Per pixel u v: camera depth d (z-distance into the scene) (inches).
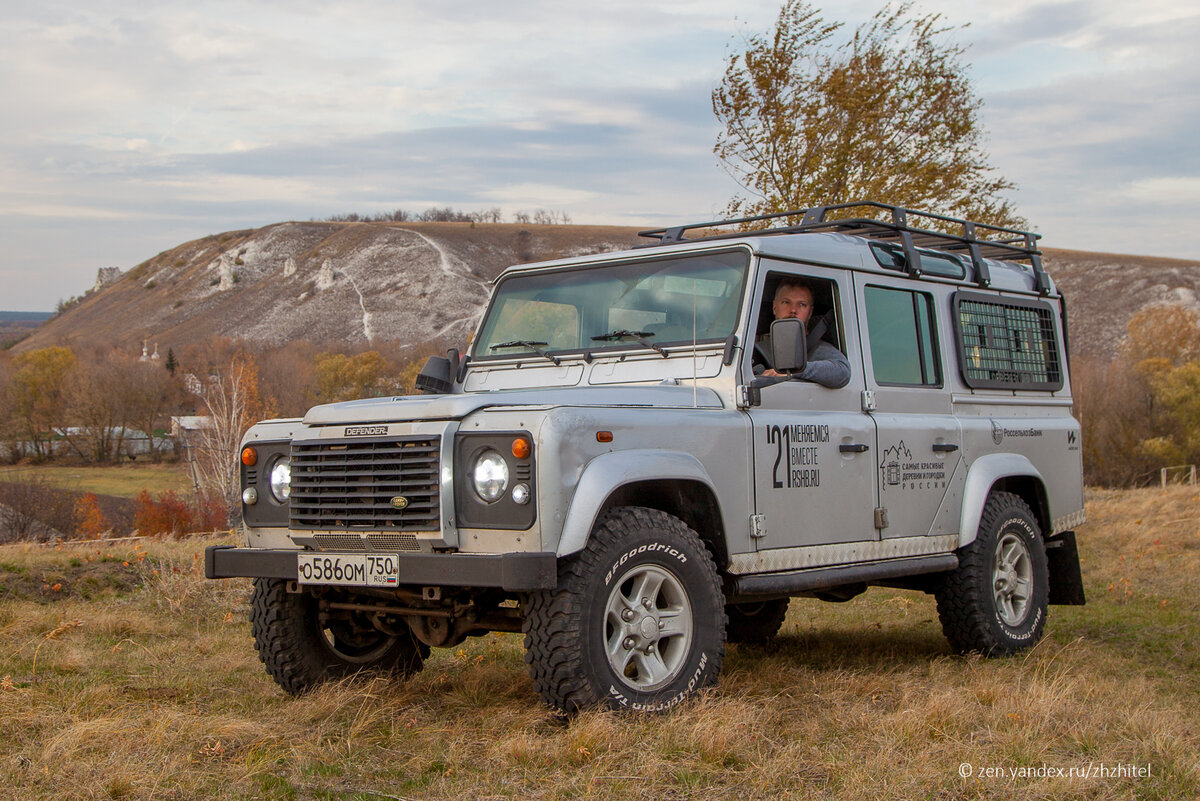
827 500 217.2
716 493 190.4
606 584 171.3
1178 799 143.9
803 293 223.3
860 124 621.3
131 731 167.3
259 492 197.8
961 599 249.9
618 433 176.6
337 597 204.7
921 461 241.6
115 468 2869.1
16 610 300.8
